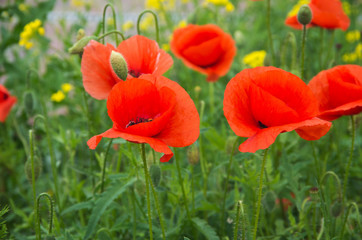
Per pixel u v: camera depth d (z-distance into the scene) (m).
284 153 0.70
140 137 0.52
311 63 1.04
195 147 0.69
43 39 1.05
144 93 0.54
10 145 0.94
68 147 0.80
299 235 0.68
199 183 0.78
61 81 1.05
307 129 0.54
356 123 0.78
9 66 1.07
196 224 0.67
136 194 0.70
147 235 0.70
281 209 0.76
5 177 0.93
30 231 0.79
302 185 0.71
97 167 0.82
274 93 0.54
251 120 0.54
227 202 0.72
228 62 0.82
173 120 0.54
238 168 0.69
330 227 0.66
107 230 0.66
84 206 0.68
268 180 0.70
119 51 0.61
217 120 0.90
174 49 0.81
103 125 0.87
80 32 0.69
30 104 0.80
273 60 0.81
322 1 0.78
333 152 0.84
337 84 0.58
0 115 0.76
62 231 0.71
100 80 0.60
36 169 0.69
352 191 0.81
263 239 0.69
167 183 0.76
